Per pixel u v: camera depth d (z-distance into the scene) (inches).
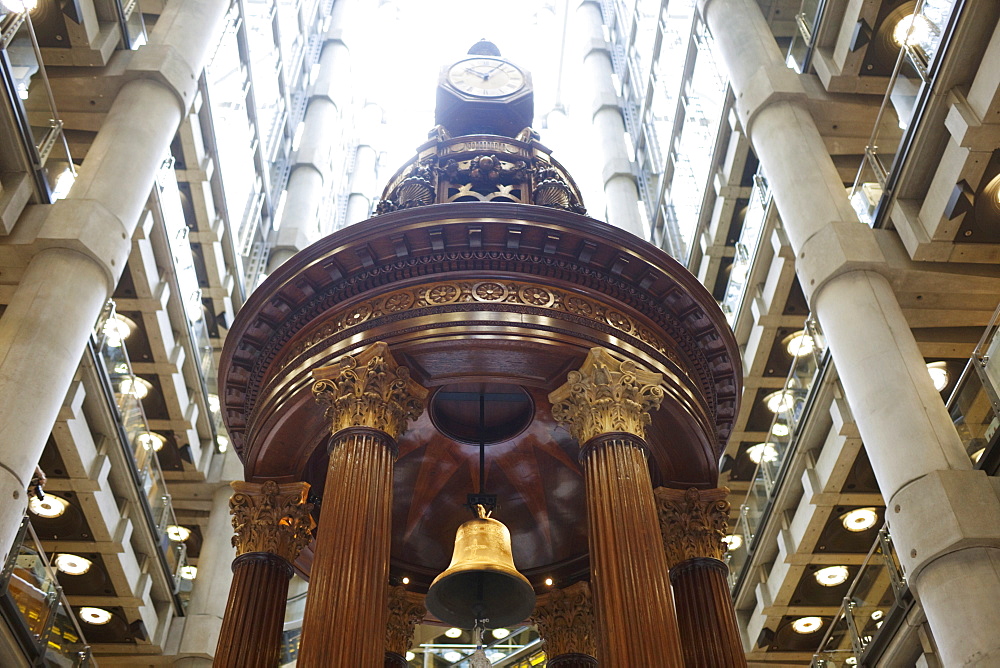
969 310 545.3
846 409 658.2
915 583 411.2
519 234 319.0
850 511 724.7
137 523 772.0
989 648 362.6
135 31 687.1
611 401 296.2
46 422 460.1
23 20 512.1
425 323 305.3
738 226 884.0
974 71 469.4
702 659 309.9
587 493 282.8
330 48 1423.5
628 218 1139.9
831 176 584.4
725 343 343.9
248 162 1023.6
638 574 255.4
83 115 650.8
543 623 383.6
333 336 320.2
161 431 884.6
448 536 402.3
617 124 1295.5
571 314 314.2
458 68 494.0
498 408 380.2
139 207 589.0
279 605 321.1
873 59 631.8
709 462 339.6
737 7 741.3
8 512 418.9
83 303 509.0
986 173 475.5
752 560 812.0
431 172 420.2
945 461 420.5
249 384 350.9
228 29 904.3
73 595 775.7
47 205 534.6
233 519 337.7
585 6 1531.7
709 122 889.5
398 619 377.1
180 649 828.6
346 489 272.1
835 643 614.5
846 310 508.4
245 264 1031.6
